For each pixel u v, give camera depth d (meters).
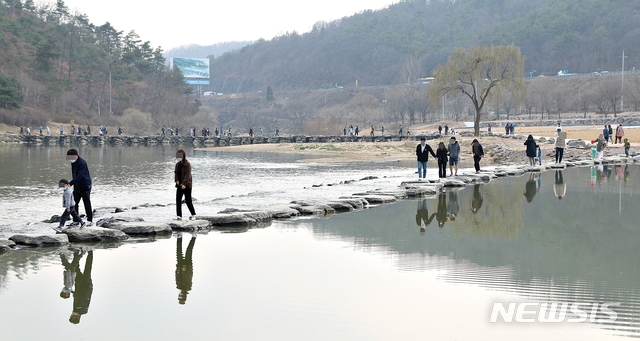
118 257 14.35
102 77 166.00
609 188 28.80
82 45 177.75
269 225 18.88
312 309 10.37
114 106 156.38
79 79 163.12
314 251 14.91
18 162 55.72
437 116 180.75
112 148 95.81
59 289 11.68
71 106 146.75
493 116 168.00
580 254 14.50
